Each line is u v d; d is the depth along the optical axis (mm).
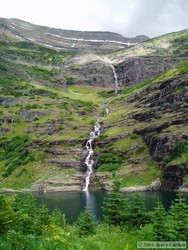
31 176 137500
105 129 168125
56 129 172500
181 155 118250
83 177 133375
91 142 155125
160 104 159625
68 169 140125
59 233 20344
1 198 19000
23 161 149750
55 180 132125
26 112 197125
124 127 161750
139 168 127438
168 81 170000
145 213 35156
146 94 187375
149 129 143500
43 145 157500
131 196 96875
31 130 177500
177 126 133500
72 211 75562
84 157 145625
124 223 35844
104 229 31031
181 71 179375
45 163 144750
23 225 19812
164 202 82500
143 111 164625
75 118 187750
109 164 136625
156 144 130500
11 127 189500
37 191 125812
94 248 17875
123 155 139500
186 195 96938
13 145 168500
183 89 149875
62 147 153375
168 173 114688
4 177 141625
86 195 109500
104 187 122875
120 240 21297
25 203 39250
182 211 24844
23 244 15508
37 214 32281
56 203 90688
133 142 144750
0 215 17812
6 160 157250
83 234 28641
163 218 23547
